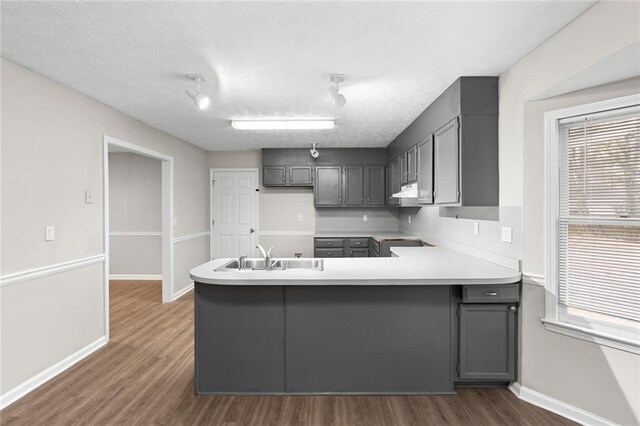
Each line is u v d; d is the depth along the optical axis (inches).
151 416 88.3
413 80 110.0
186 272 214.1
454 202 111.5
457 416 88.0
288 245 249.6
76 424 85.0
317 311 98.5
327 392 98.7
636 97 77.6
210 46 87.7
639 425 76.2
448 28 79.1
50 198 109.2
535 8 71.7
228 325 98.6
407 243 184.2
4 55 92.5
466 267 105.3
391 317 98.3
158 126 170.9
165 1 68.7
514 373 97.3
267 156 233.3
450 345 98.3
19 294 98.4
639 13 63.2
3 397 92.9
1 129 93.7
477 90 106.9
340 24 77.4
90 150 127.2
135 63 97.7
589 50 72.8
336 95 107.1
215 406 93.0
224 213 248.7
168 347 131.2
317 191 231.9
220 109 141.5
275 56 93.1
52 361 109.1
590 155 86.4
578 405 85.3
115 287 222.2
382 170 230.1
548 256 90.9
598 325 83.5
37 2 68.7
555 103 90.3
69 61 96.3
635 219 79.0
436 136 127.6
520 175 96.2
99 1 68.6
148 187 241.8
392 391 98.6
